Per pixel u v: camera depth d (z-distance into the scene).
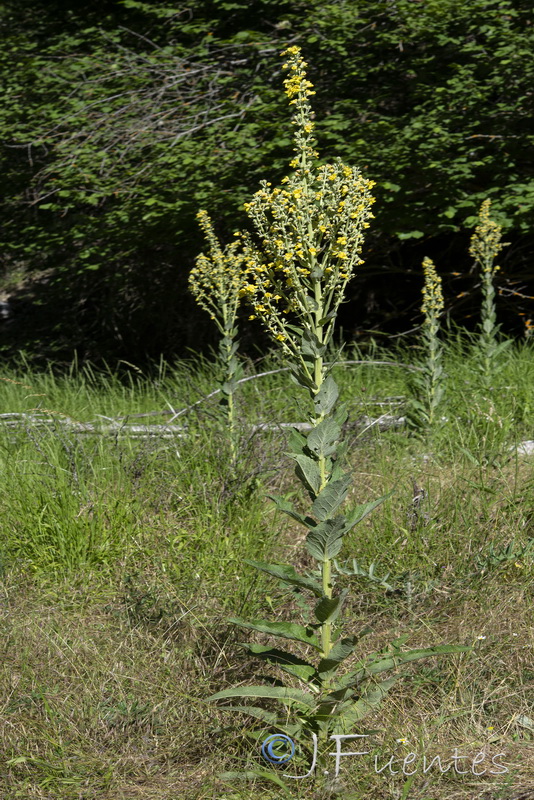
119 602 4.02
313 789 2.81
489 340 6.43
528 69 8.26
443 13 8.48
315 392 2.94
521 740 3.02
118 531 4.53
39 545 4.44
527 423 5.81
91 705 3.24
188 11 10.41
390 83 9.44
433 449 5.48
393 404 6.23
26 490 4.86
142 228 9.62
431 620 3.64
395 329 11.38
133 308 12.16
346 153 8.59
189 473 5.16
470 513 4.36
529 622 3.55
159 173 9.03
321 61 9.45
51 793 2.85
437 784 2.79
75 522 4.46
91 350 12.62
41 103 10.20
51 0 11.45
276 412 6.21
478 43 9.23
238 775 2.87
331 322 2.93
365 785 2.78
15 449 5.77
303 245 2.88
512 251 9.96
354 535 4.34
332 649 2.80
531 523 4.33
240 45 9.51
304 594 3.96
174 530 4.57
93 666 3.44
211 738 3.12
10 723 3.11
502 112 8.71
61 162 9.52
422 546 4.15
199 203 8.99
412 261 11.18
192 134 9.58
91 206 10.96
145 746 3.08
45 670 3.44
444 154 8.59
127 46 10.70
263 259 3.01
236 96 9.62
